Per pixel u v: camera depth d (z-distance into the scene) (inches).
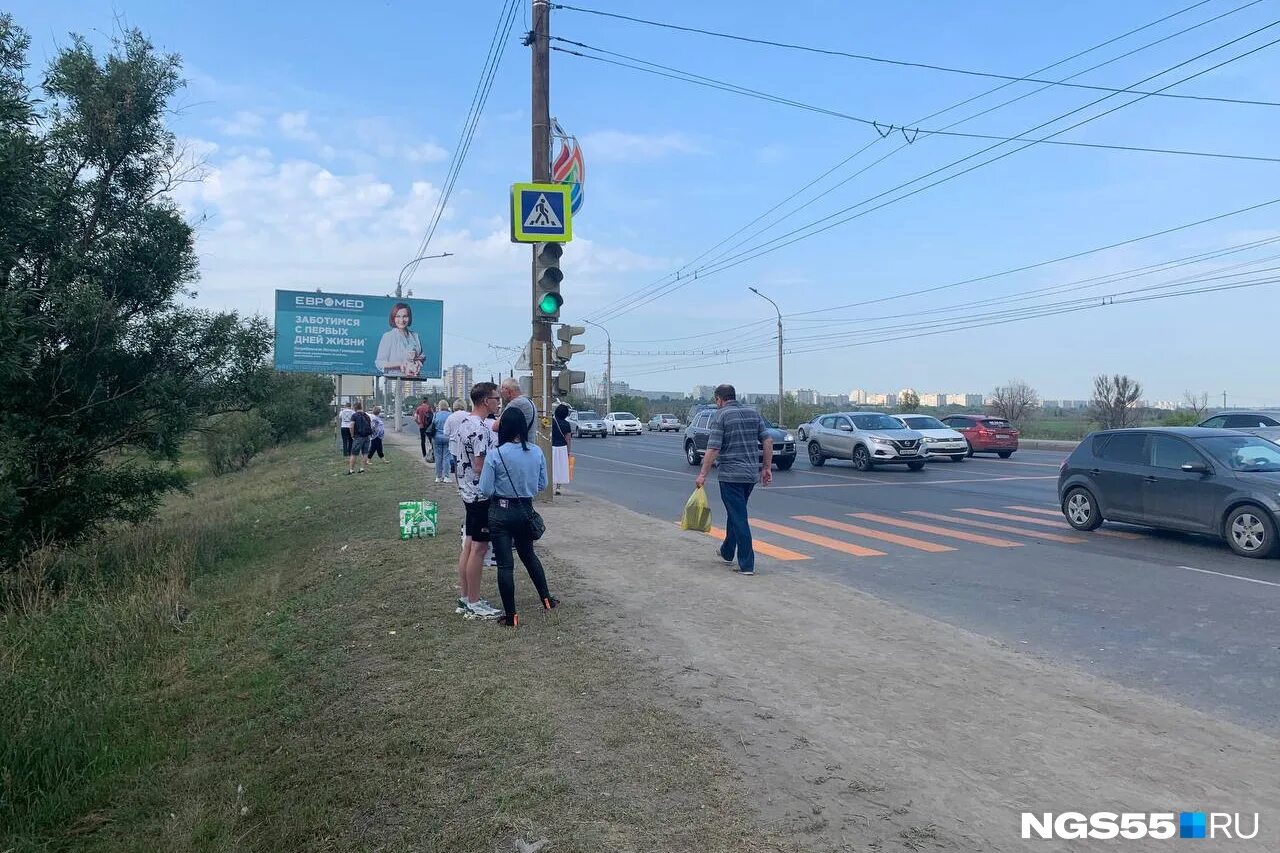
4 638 319.0
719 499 663.8
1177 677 229.1
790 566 380.5
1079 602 315.3
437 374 1615.4
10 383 477.1
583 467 1021.8
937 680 219.6
